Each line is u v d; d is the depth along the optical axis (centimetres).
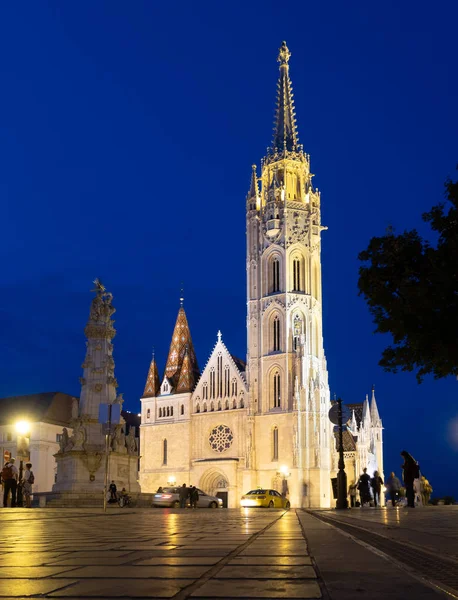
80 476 6256
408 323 2748
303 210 14400
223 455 13550
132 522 2609
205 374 14125
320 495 12562
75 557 1123
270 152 15125
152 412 14538
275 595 728
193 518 3130
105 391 6550
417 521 2345
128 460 6588
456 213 2830
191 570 938
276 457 13075
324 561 1030
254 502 8344
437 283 2702
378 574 880
